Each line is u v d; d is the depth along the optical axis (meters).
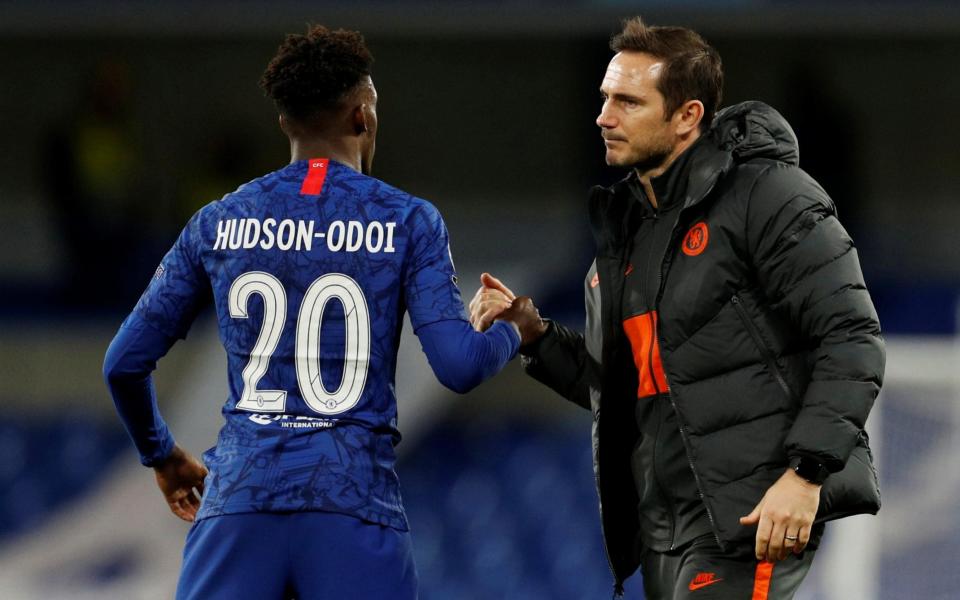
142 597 30.70
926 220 40.28
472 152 42.78
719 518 10.10
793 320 10.05
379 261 9.62
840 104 41.00
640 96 10.48
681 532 10.61
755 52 41.19
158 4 34.75
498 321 10.49
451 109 42.78
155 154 42.62
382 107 42.91
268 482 9.38
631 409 10.98
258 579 9.41
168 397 32.16
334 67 9.95
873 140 40.94
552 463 33.16
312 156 10.04
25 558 32.03
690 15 33.25
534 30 36.16
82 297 34.53
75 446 33.41
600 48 40.03
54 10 34.81
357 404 9.52
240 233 9.76
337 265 9.61
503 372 33.12
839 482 10.08
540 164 42.59
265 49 42.62
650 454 10.73
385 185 9.91
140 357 10.01
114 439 33.53
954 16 33.34
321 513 9.34
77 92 42.44
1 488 33.25
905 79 40.81
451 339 9.56
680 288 10.34
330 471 9.39
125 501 32.81
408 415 32.59
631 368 10.91
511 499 32.91
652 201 10.81
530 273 37.03
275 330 9.59
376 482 9.52
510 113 42.62
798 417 9.76
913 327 33.56
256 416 9.54
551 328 11.66
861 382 9.67
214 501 9.52
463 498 33.00
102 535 32.00
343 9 34.28
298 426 9.46
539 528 32.78
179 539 31.81
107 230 35.09
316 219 9.69
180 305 10.01
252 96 42.69
